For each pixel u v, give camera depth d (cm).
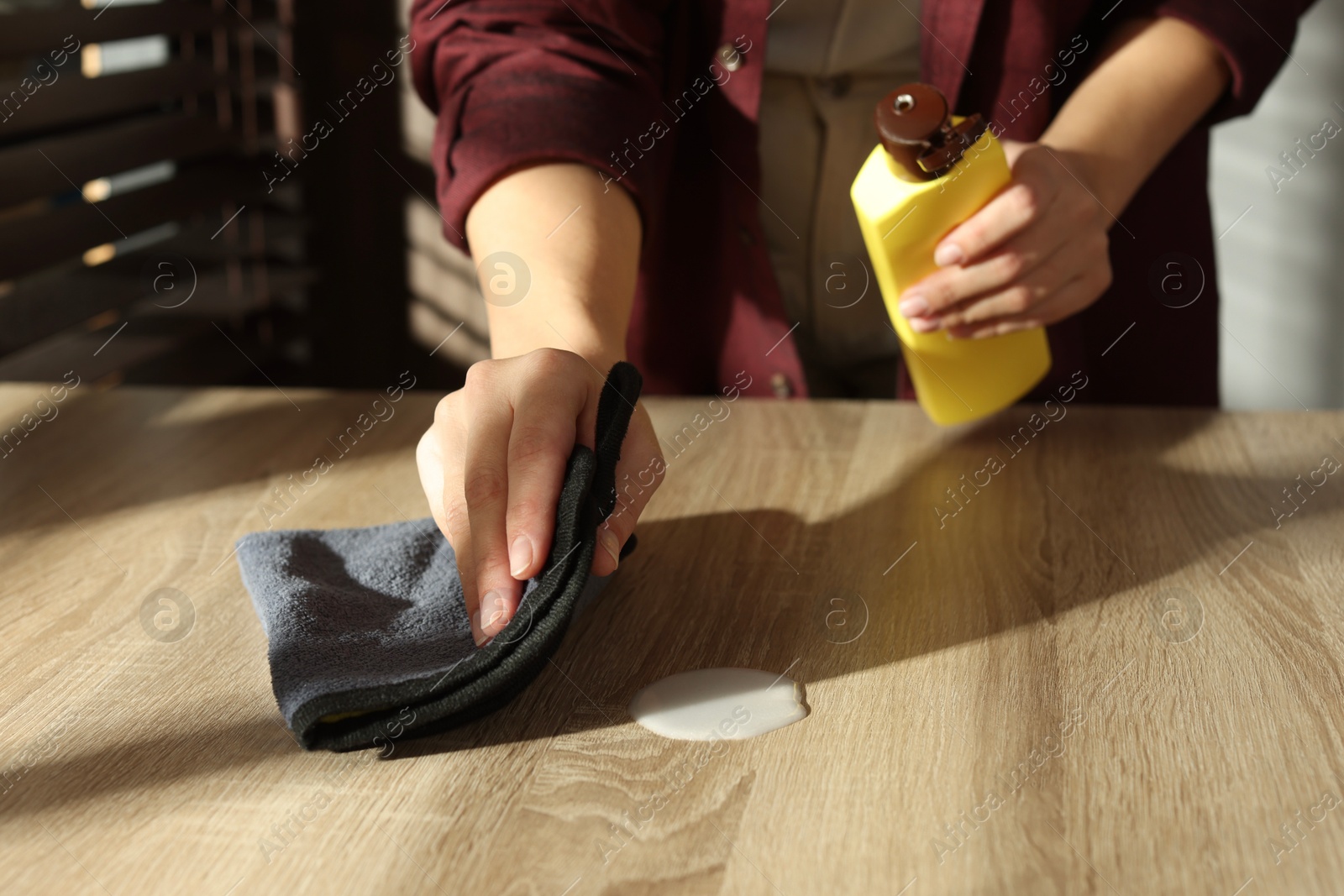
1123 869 35
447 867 35
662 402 85
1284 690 45
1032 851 36
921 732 43
